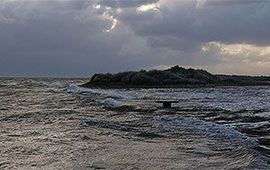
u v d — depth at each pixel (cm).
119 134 1394
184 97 3519
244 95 3781
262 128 1429
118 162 936
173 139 1247
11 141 1284
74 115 2102
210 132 1345
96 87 6619
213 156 955
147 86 6588
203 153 998
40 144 1220
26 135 1411
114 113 2169
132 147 1133
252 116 1822
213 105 2498
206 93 4291
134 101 2983
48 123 1772
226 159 905
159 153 1027
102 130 1503
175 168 852
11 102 3244
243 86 6725
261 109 2169
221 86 6656
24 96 4175
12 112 2309
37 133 1456
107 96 3716
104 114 2127
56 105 2862
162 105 2531
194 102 2808
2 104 3006
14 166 934
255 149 993
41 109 2514
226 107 2328
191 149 1062
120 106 2548
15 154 1074
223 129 1388
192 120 1677
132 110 2306
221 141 1160
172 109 2280
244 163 831
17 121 1869
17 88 6806
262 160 837
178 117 1811
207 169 822
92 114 2141
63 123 1753
